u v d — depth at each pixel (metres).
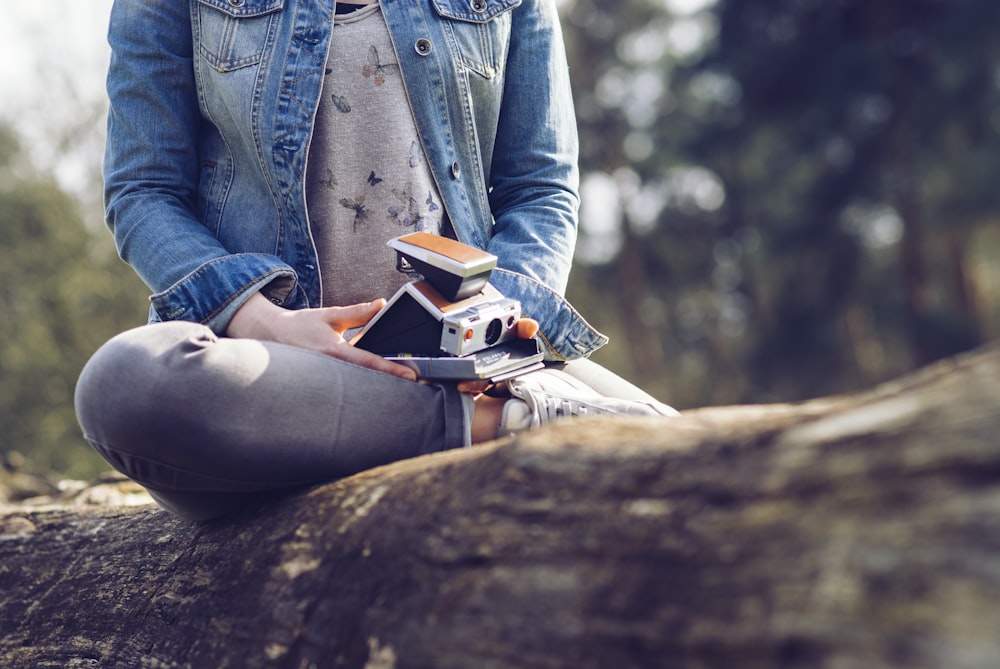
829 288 19.25
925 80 17.67
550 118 1.95
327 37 1.75
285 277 1.66
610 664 0.90
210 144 1.84
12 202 13.44
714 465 0.96
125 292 13.79
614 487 1.01
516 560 1.02
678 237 27.20
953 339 18.05
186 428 1.37
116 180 1.77
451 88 1.80
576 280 27.80
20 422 12.50
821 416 0.94
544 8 1.99
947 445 0.79
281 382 1.40
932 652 0.71
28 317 13.04
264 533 1.44
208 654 1.39
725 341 27.42
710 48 20.31
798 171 19.50
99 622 1.73
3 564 2.01
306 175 1.76
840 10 19.19
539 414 1.50
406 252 1.51
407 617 1.09
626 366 27.83
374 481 1.35
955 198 17.30
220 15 1.76
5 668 1.87
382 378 1.49
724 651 0.82
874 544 0.78
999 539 0.73
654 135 26.97
